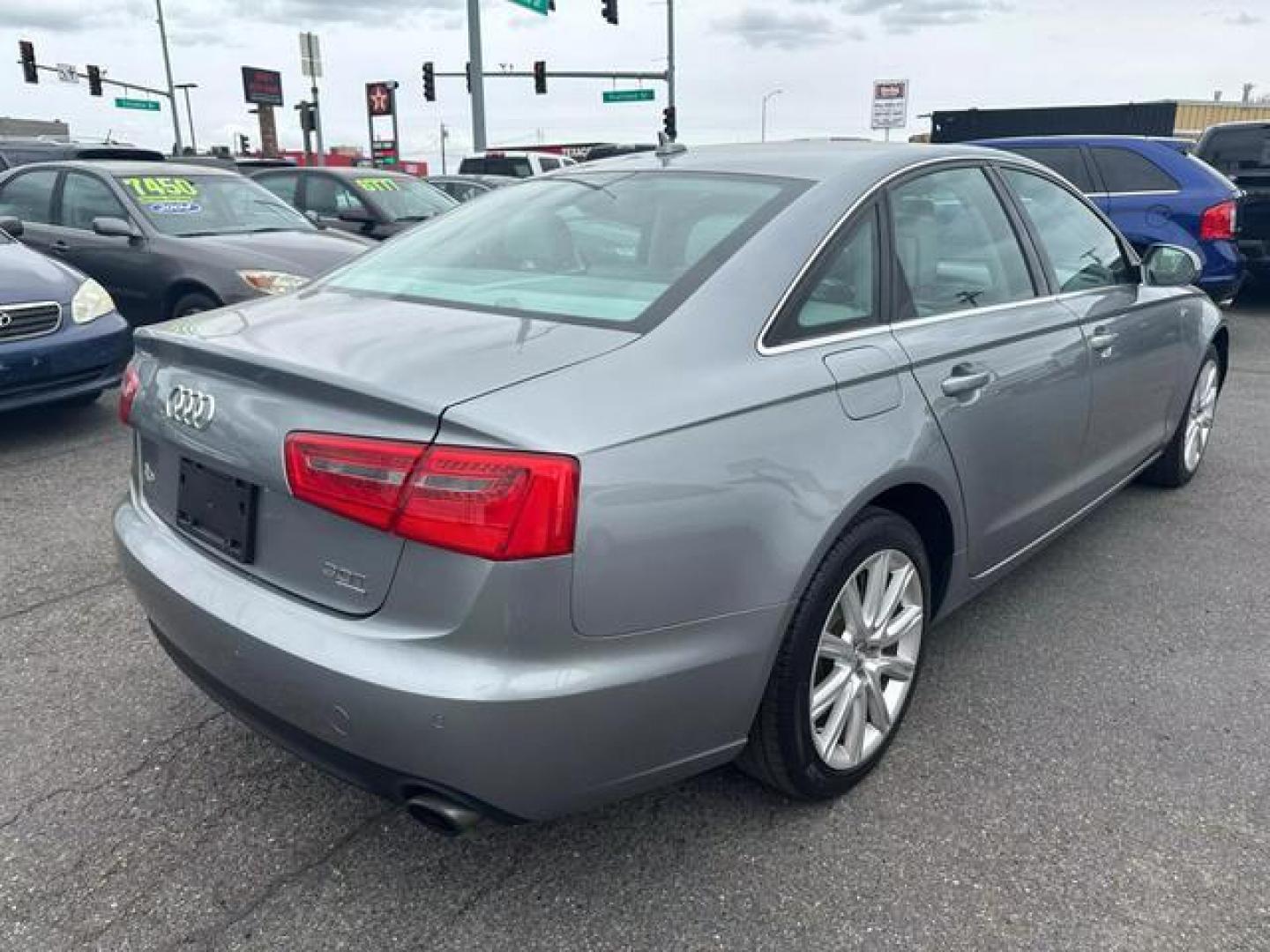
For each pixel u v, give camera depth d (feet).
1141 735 9.45
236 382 7.16
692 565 6.61
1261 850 7.87
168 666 10.70
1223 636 11.44
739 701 7.17
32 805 8.39
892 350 8.41
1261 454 18.52
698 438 6.68
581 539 6.09
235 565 7.30
